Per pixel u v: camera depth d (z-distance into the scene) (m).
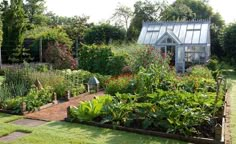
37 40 20.81
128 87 9.37
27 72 10.44
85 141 5.57
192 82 9.82
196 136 5.88
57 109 8.42
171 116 6.21
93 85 11.82
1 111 7.99
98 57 16.00
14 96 9.04
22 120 7.20
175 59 20.53
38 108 8.29
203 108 6.82
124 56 15.15
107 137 5.87
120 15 36.97
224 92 9.79
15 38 19.64
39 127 6.54
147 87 8.47
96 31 28.16
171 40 20.56
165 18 35.41
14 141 5.54
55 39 19.88
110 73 15.30
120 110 6.75
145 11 36.31
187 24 22.88
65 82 10.42
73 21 30.23
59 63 17.09
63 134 6.00
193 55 21.19
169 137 5.90
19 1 19.91
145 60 13.53
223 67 23.47
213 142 5.57
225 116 7.52
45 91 9.05
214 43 31.95
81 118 6.85
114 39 28.23
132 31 32.06
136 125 6.48
